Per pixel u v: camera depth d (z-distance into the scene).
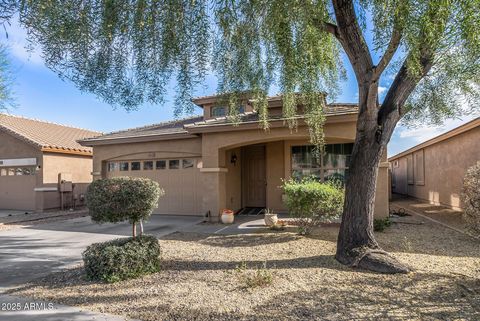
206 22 4.09
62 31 3.55
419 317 3.75
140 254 5.45
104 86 4.20
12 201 17.34
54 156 17.33
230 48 5.04
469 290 4.52
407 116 8.21
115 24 3.82
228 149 12.45
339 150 12.30
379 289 4.58
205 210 11.40
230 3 4.38
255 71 5.80
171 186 13.48
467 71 5.66
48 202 16.83
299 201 8.29
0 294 4.72
